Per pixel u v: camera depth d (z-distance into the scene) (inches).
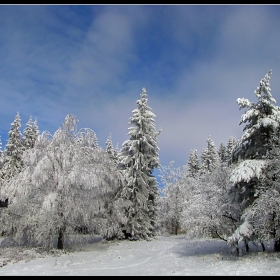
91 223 773.9
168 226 1524.4
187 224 662.5
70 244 785.6
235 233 499.5
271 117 536.1
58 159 740.0
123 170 1020.5
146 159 1071.0
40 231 695.7
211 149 1911.9
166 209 1517.0
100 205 808.3
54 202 669.3
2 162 1321.4
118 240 978.1
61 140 764.0
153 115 1108.5
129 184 977.5
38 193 721.0
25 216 718.5
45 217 687.7
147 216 1048.2
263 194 472.4
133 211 967.6
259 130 557.3
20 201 706.2
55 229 713.6
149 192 1096.2
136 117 1083.3
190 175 1729.8
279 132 534.9
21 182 705.0
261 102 554.3
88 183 718.5
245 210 526.9
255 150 562.3
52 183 729.6
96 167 782.5
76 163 735.1
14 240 758.5
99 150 839.7
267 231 493.0
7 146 1322.6
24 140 1514.5
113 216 886.4
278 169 484.7
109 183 854.5
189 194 1336.1
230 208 604.4
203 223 617.6
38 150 742.5
